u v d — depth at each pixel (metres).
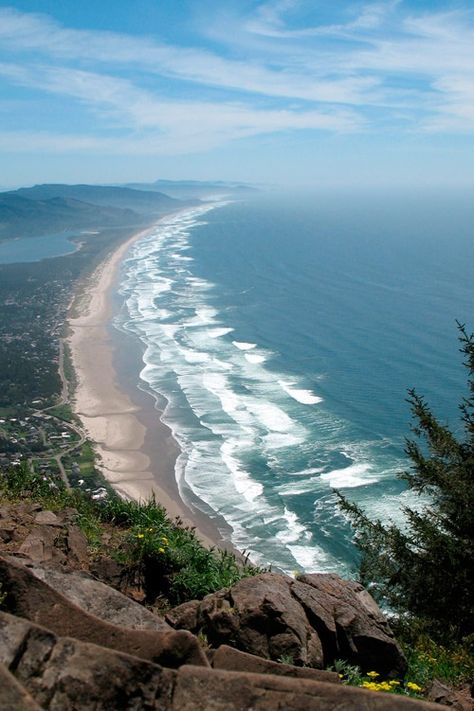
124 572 9.80
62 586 6.81
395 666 8.12
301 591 8.49
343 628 8.16
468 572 13.64
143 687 4.16
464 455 14.88
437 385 65.81
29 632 4.29
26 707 3.36
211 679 4.21
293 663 7.42
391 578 14.56
